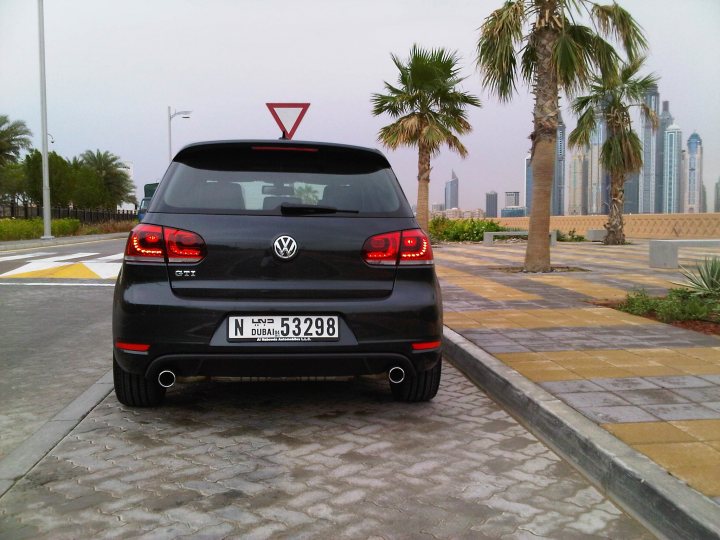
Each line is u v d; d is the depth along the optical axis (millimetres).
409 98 20297
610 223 23031
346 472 2910
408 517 2467
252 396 4156
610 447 2844
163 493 2668
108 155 61125
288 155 3586
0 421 3670
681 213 27141
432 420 3697
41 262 14438
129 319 3230
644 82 20359
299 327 3260
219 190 3422
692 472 2578
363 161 3703
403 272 3420
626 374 4211
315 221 3359
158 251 3262
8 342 5953
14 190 48969
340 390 4320
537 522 2438
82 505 2549
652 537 2336
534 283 9680
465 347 5027
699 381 4047
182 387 4355
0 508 2521
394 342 3336
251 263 3275
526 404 3676
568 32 11055
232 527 2369
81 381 4582
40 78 25484
